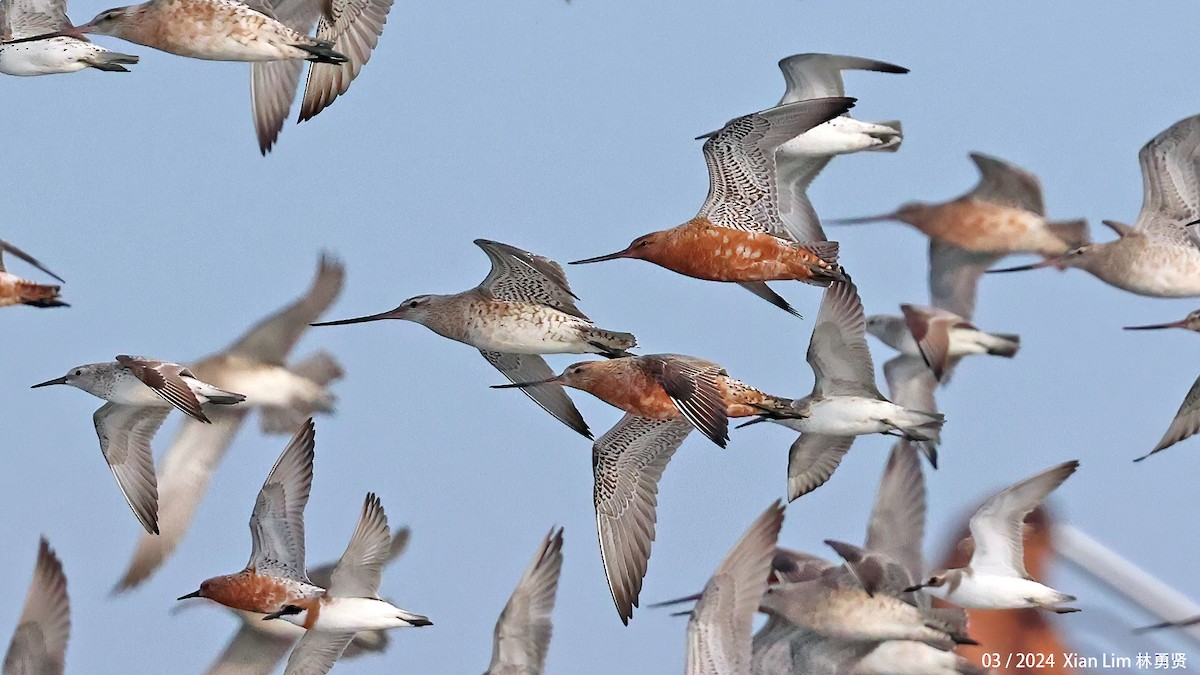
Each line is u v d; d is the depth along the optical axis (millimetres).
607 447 17984
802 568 19969
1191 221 20266
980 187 22266
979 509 18547
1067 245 22109
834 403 19500
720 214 18266
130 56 19547
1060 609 18391
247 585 18359
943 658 19469
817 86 21047
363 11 18250
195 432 21188
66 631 18219
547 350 18312
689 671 17172
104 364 19453
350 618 18219
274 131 18297
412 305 18625
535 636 17969
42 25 19328
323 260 20953
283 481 18594
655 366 17719
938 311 21922
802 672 19391
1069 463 18406
